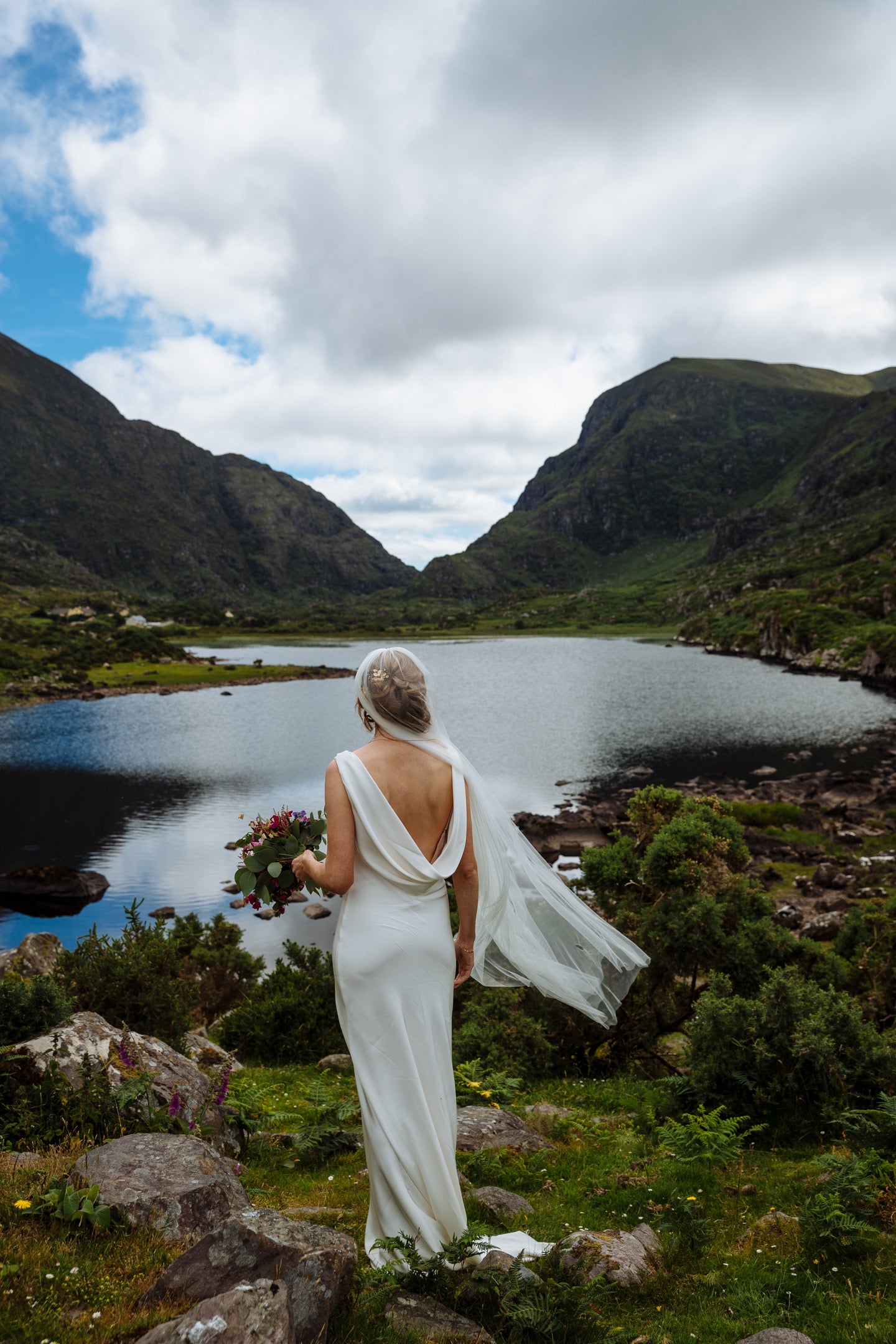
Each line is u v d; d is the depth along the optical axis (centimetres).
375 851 323
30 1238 313
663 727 7331
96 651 15662
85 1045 530
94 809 4756
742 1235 453
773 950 1055
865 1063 657
